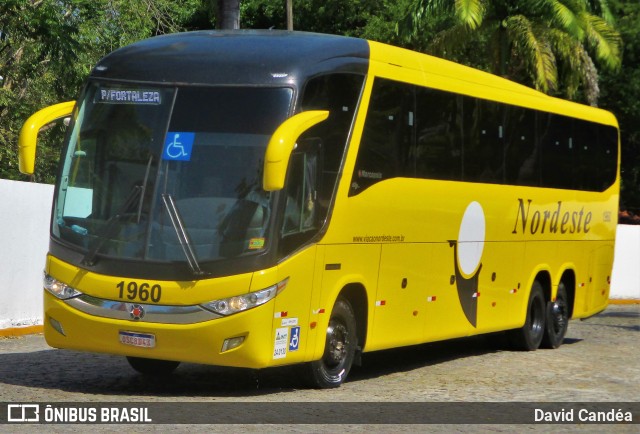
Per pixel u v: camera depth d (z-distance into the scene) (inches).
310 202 508.7
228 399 495.8
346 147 537.0
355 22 2128.4
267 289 479.8
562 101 848.9
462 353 771.4
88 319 489.7
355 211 545.3
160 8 1561.3
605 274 941.2
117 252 486.6
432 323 641.6
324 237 518.3
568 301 866.8
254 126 490.3
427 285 631.8
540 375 638.5
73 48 1291.8
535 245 789.9
